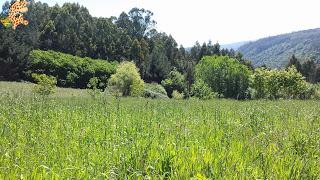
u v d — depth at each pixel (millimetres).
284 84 60344
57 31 116312
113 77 51406
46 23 118062
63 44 112688
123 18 159250
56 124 8484
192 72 107312
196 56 160500
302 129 7887
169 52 137500
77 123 8773
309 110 13359
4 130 7246
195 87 61062
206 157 4891
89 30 122688
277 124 8641
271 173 4492
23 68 80312
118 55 122625
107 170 4430
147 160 4797
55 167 4754
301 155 5652
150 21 159625
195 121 9109
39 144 6035
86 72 90000
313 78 135500
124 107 14391
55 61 85688
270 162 4977
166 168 4703
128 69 51438
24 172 4473
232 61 88938
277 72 61500
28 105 12078
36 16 123812
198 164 4680
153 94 59594
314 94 60406
